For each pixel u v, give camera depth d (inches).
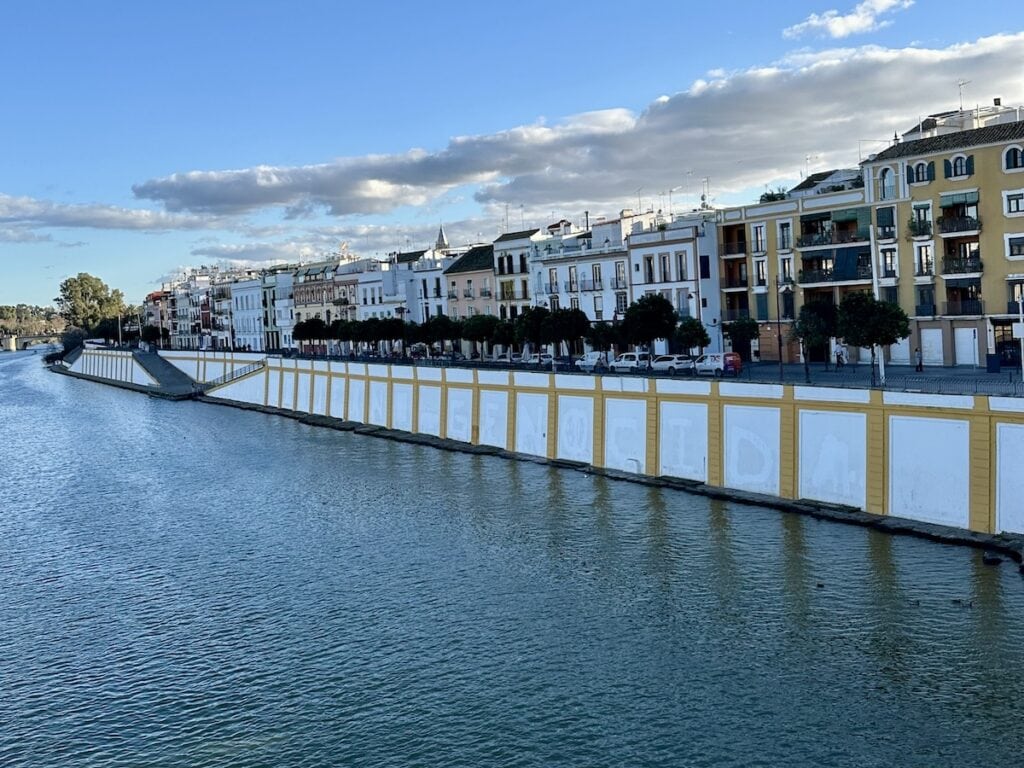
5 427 4790.8
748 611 1540.4
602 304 4483.3
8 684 1477.6
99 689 1444.4
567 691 1330.0
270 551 2103.8
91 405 5812.0
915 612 1481.3
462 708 1306.6
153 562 2086.6
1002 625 1413.6
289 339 7603.4
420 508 2364.7
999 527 1740.9
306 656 1512.1
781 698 1266.0
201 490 2829.7
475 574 1827.0
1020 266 2957.7
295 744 1246.9
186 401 5718.5
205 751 1245.1
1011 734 1152.2
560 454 2775.6
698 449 2330.2
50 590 1929.1
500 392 3036.4
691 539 1916.8
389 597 1743.4
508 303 5206.7
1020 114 3348.9
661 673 1359.5
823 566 1700.3
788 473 2107.5
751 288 3814.0
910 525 1839.3
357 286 6560.0
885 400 1905.8
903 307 3272.6
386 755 1204.5
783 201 3654.0
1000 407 1723.7
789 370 3206.2
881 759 1120.2
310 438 3710.6
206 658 1533.0
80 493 2910.9
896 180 3253.0
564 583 1734.7
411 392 3563.0
